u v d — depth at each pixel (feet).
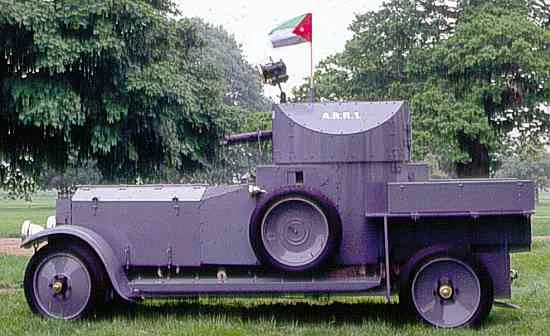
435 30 93.04
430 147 82.74
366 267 24.41
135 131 55.16
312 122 24.66
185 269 25.20
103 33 50.34
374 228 24.36
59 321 24.12
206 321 24.47
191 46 67.67
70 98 49.96
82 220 25.76
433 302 23.76
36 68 49.26
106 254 24.73
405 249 24.58
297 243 23.81
